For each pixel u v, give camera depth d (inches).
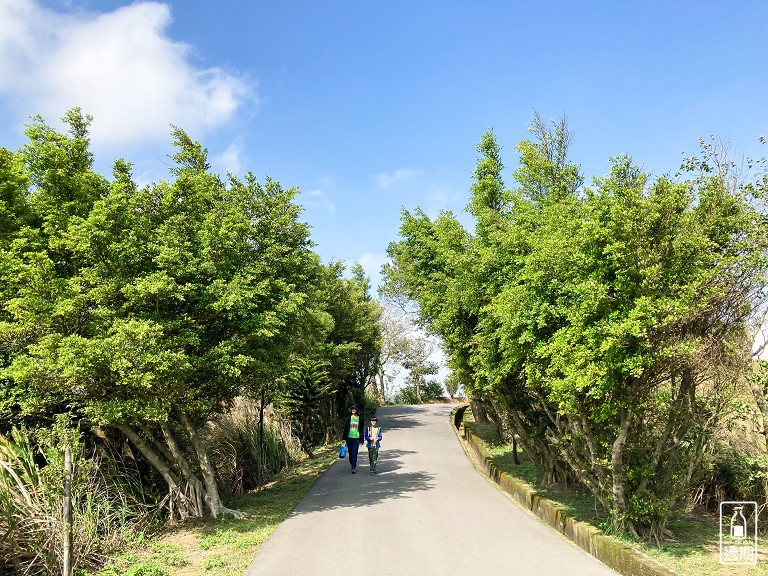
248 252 473.1
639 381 303.6
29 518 303.4
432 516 423.8
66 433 341.1
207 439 638.5
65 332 392.8
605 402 307.0
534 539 354.9
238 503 518.6
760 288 296.7
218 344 436.1
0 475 318.7
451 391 1961.1
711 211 306.8
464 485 568.4
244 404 742.5
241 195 499.5
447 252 642.2
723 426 335.3
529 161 634.2
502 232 490.0
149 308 416.5
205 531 410.3
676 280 297.7
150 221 434.0
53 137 450.9
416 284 973.8
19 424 446.3
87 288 404.5
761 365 314.0
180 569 311.3
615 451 316.5
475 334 547.2
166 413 398.3
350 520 415.5
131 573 296.5
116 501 411.8
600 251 312.2
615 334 279.7
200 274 423.8
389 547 338.0
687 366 292.4
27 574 296.4
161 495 491.8
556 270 347.3
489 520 410.0
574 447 371.9
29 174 450.0
